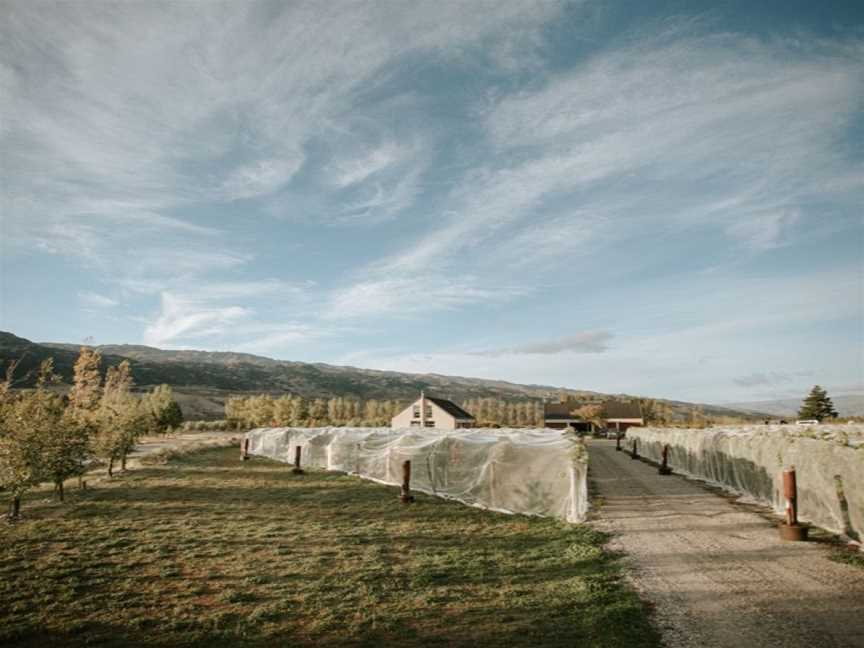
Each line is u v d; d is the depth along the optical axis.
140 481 21.08
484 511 15.07
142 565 9.52
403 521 13.62
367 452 23.70
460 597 7.77
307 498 17.19
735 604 7.27
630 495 18.33
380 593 7.95
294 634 6.48
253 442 37.31
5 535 11.76
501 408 128.88
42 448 14.71
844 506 11.47
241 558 9.96
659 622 6.68
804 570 8.81
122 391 28.66
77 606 7.49
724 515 14.16
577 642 6.12
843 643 5.92
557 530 12.52
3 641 6.34
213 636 6.43
